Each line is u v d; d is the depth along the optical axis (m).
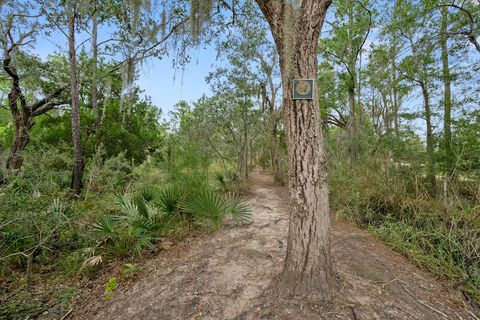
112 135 8.95
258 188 9.40
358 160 7.40
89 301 2.47
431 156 5.59
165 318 2.03
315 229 1.96
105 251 3.51
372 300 2.00
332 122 14.45
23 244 3.17
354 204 5.23
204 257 3.19
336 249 3.19
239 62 8.41
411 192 5.39
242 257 3.08
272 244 3.53
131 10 3.96
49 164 5.70
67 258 3.28
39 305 2.41
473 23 5.66
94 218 4.18
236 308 2.03
